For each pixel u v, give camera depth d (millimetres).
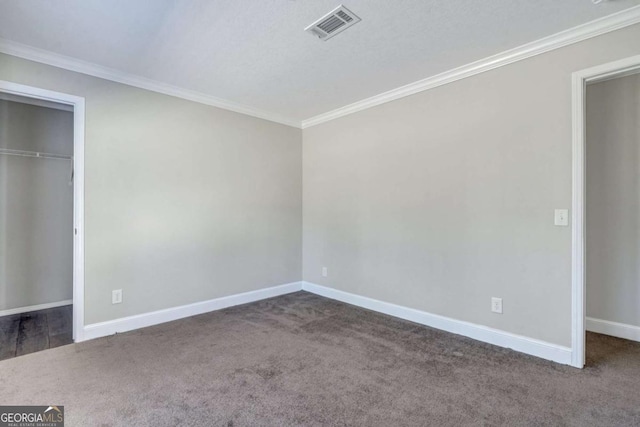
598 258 2957
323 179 4176
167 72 2871
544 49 2361
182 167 3316
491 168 2666
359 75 2951
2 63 2373
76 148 2703
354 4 1926
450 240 2936
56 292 3754
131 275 2984
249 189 3885
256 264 3965
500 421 1702
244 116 3834
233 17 2051
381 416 1748
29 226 3586
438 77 2955
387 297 3459
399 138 3322
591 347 2605
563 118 2297
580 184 2227
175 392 1961
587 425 1667
